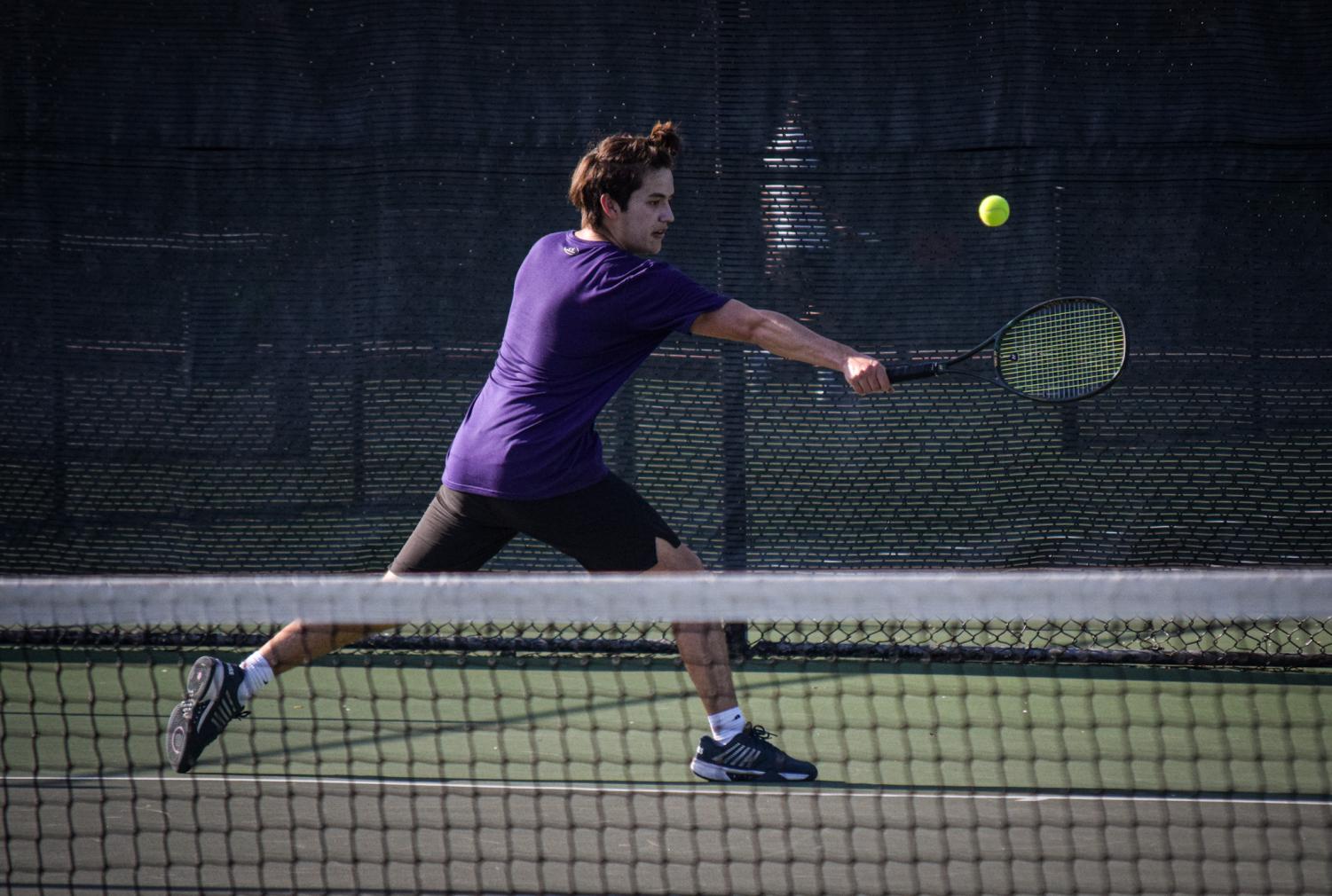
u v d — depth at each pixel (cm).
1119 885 1062
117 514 2022
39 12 1956
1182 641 1869
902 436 1973
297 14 1959
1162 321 1917
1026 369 1405
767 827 1212
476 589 960
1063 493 1964
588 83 1938
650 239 1281
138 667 1812
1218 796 1291
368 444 2008
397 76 1950
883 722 1573
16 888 1064
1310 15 1870
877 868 1105
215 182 1981
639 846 1164
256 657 1248
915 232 1928
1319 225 1891
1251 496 1931
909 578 928
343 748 1471
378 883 1084
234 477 2020
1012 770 1383
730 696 1328
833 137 1928
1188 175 1895
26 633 1917
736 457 1977
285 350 2005
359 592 960
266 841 1180
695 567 1302
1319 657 1786
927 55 1914
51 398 2014
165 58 1969
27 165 1978
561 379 1248
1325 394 1911
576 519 1262
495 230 1969
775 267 1936
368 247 1980
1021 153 1903
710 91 1931
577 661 1864
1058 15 1889
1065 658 1820
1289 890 1050
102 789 1116
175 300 2000
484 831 1204
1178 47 1886
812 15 1920
